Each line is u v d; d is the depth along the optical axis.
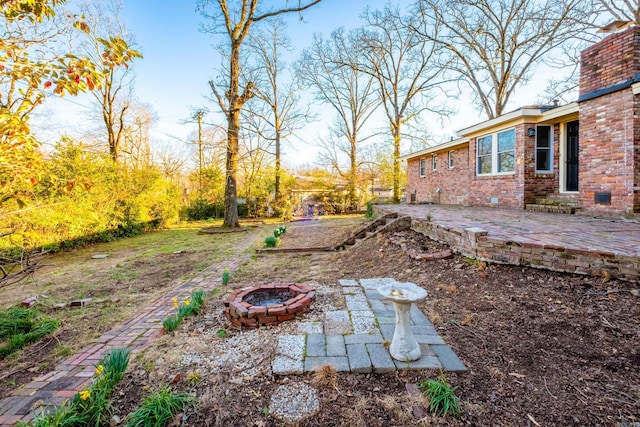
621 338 2.48
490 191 10.51
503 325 2.86
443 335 2.80
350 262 6.05
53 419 1.88
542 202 8.71
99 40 2.91
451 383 2.16
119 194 12.85
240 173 23.81
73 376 2.66
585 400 1.95
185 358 2.64
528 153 8.98
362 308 3.50
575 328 2.67
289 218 20.27
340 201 24.91
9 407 2.25
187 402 2.05
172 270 6.85
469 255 4.43
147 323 3.81
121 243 11.69
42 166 3.72
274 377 2.30
